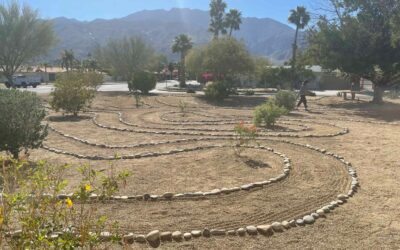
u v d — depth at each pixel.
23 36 40.62
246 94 35.19
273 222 5.93
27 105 9.34
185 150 10.82
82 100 19.89
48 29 42.00
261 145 11.57
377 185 7.89
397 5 25.84
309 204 6.70
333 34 26.52
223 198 6.93
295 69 55.12
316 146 11.62
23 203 3.17
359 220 6.13
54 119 18.70
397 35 24.83
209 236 5.48
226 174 8.44
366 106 25.72
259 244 5.29
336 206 6.66
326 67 27.94
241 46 36.06
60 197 6.58
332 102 28.47
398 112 22.16
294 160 9.73
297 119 18.30
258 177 8.20
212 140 12.58
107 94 32.81
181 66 59.84
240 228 5.68
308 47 28.80
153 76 34.62
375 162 9.73
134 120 18.17
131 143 12.41
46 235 2.96
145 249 5.07
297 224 5.90
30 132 9.34
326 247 5.25
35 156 10.48
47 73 78.38
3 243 3.81
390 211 6.52
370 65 26.09
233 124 16.61
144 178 8.13
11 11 40.22
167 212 6.23
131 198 6.79
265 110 15.61
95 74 30.47
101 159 10.02
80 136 13.73
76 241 3.00
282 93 21.38
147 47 49.31
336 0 26.94
